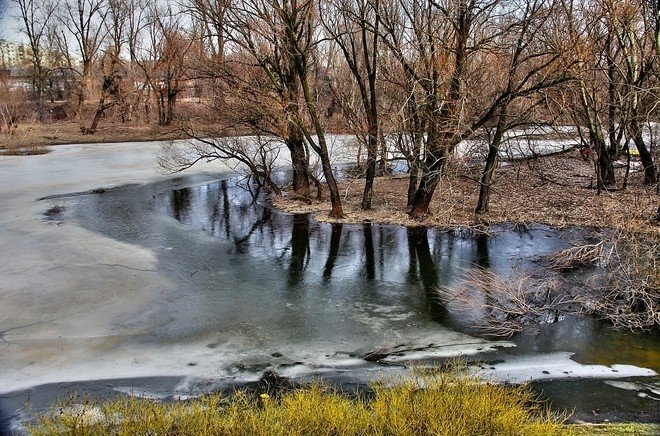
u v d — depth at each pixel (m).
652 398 6.40
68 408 6.13
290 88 15.59
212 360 7.52
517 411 5.30
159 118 41.97
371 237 13.85
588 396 6.45
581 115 17.48
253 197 18.12
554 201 16.64
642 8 15.15
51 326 8.55
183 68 21.09
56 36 49.91
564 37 14.07
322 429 5.03
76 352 7.71
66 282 10.45
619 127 17.33
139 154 30.73
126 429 4.99
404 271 11.28
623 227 10.64
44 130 40.50
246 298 9.77
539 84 12.30
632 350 7.69
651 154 17.44
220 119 19.00
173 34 37.16
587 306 9.02
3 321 8.72
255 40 15.71
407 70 13.74
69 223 15.09
